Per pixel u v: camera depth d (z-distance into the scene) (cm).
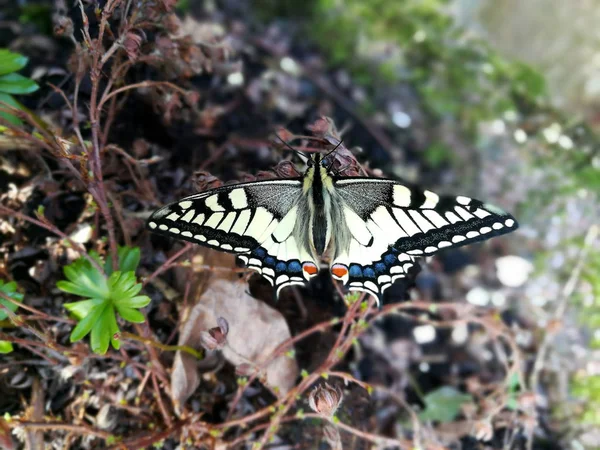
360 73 18
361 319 10
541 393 13
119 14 10
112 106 10
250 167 13
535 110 19
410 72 19
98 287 9
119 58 10
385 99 18
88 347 10
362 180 9
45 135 10
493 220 9
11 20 13
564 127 18
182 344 10
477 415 12
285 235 9
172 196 12
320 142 10
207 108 13
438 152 17
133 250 10
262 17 18
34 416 9
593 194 16
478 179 17
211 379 10
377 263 9
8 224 11
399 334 14
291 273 9
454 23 20
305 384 9
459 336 14
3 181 11
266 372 10
